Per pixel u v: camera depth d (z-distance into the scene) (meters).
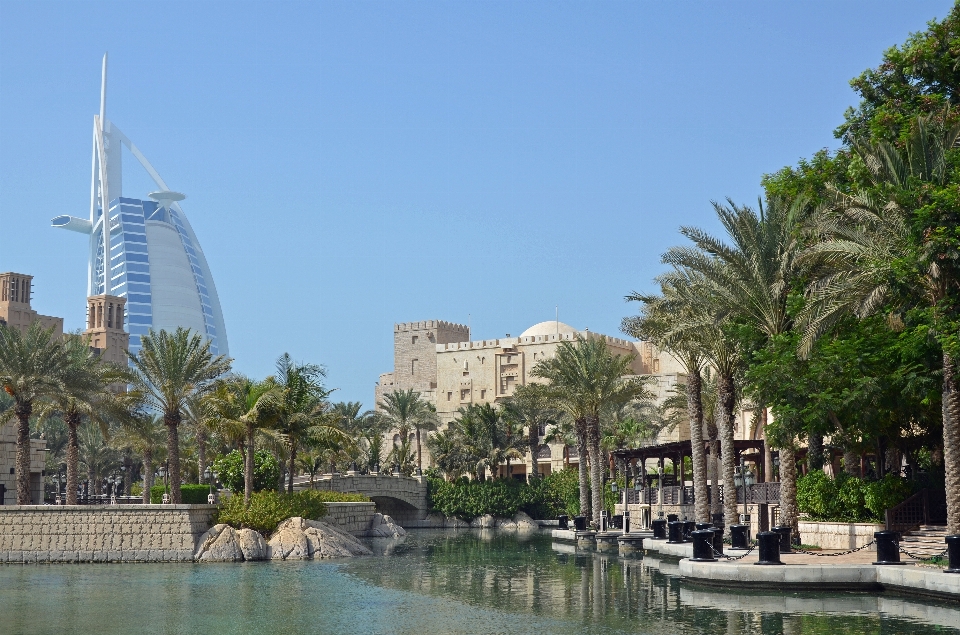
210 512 60.41
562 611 31.31
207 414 62.12
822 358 36.97
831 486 42.44
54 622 31.91
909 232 32.03
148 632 29.62
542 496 111.12
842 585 31.62
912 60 42.28
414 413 124.88
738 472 56.44
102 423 62.44
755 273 39.81
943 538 35.69
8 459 68.06
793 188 44.75
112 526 57.41
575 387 70.56
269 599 37.41
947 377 31.61
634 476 81.56
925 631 24.61
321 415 71.94
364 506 81.44
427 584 41.84
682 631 25.89
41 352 59.91
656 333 50.03
